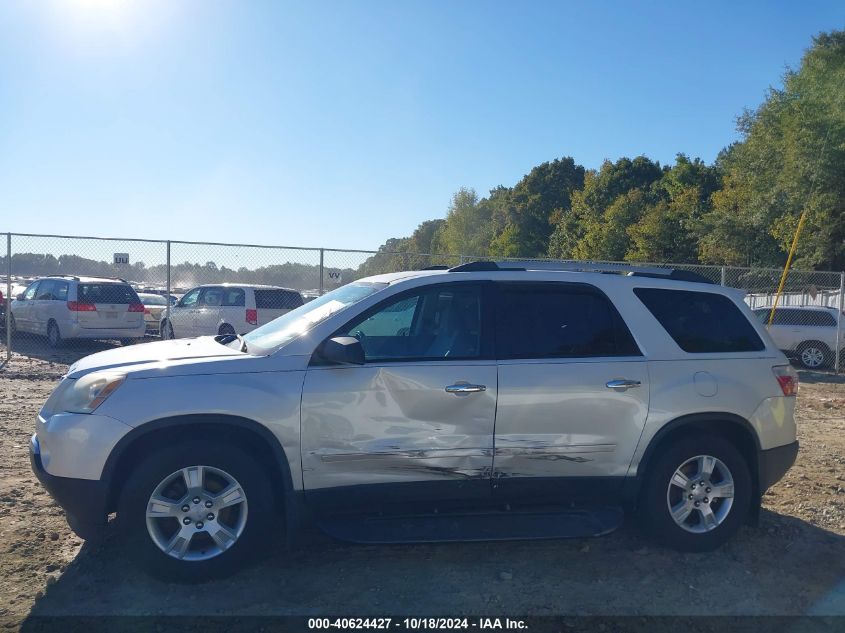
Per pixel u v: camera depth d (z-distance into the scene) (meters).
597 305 5.05
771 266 34.03
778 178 30.83
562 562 4.84
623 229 53.59
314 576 4.52
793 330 17.23
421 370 4.58
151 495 4.23
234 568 4.37
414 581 4.49
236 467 4.34
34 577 4.39
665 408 4.88
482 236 78.62
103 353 5.07
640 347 4.97
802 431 9.30
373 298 4.78
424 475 4.61
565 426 4.73
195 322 15.50
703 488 5.01
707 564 4.87
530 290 5.00
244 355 4.60
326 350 4.42
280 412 4.38
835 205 29.03
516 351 4.79
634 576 4.66
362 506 4.61
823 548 5.18
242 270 13.79
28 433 7.74
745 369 5.12
